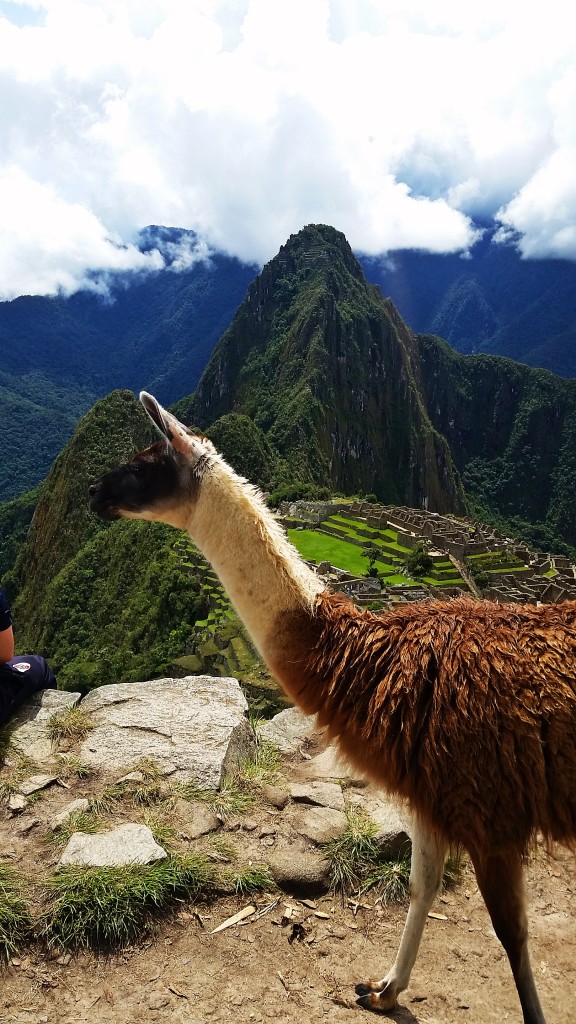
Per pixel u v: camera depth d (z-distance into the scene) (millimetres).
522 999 2551
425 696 2598
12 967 2930
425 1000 2902
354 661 2807
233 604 3166
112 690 5309
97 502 3291
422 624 2820
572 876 3855
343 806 4141
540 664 2506
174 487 3172
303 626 2982
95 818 3826
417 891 2717
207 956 3061
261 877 3508
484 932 3359
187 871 3396
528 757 2371
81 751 4477
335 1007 2820
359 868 3643
